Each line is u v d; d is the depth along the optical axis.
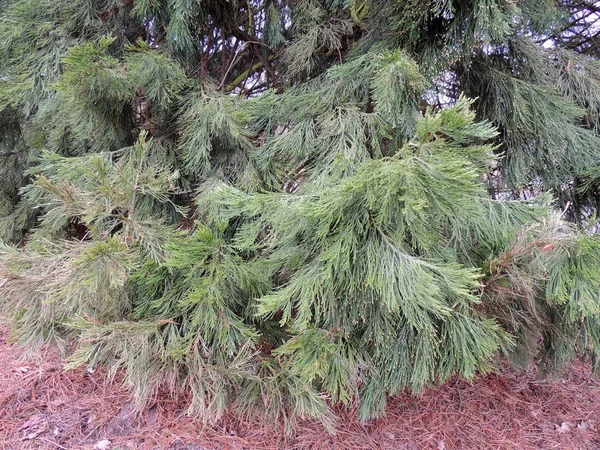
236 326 1.51
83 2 1.93
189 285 1.60
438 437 2.04
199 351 1.62
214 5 1.99
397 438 2.00
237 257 1.48
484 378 2.56
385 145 1.73
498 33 1.25
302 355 1.33
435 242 1.24
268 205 1.27
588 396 2.46
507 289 1.38
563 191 1.87
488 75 1.64
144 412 1.98
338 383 1.49
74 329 1.73
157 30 2.02
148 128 1.94
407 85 1.31
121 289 1.56
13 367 2.28
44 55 1.90
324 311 1.23
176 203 2.00
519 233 1.31
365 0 1.76
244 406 1.70
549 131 1.61
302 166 1.79
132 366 1.46
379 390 1.66
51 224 2.15
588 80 1.79
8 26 1.88
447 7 1.26
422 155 0.95
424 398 2.32
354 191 0.99
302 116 1.75
